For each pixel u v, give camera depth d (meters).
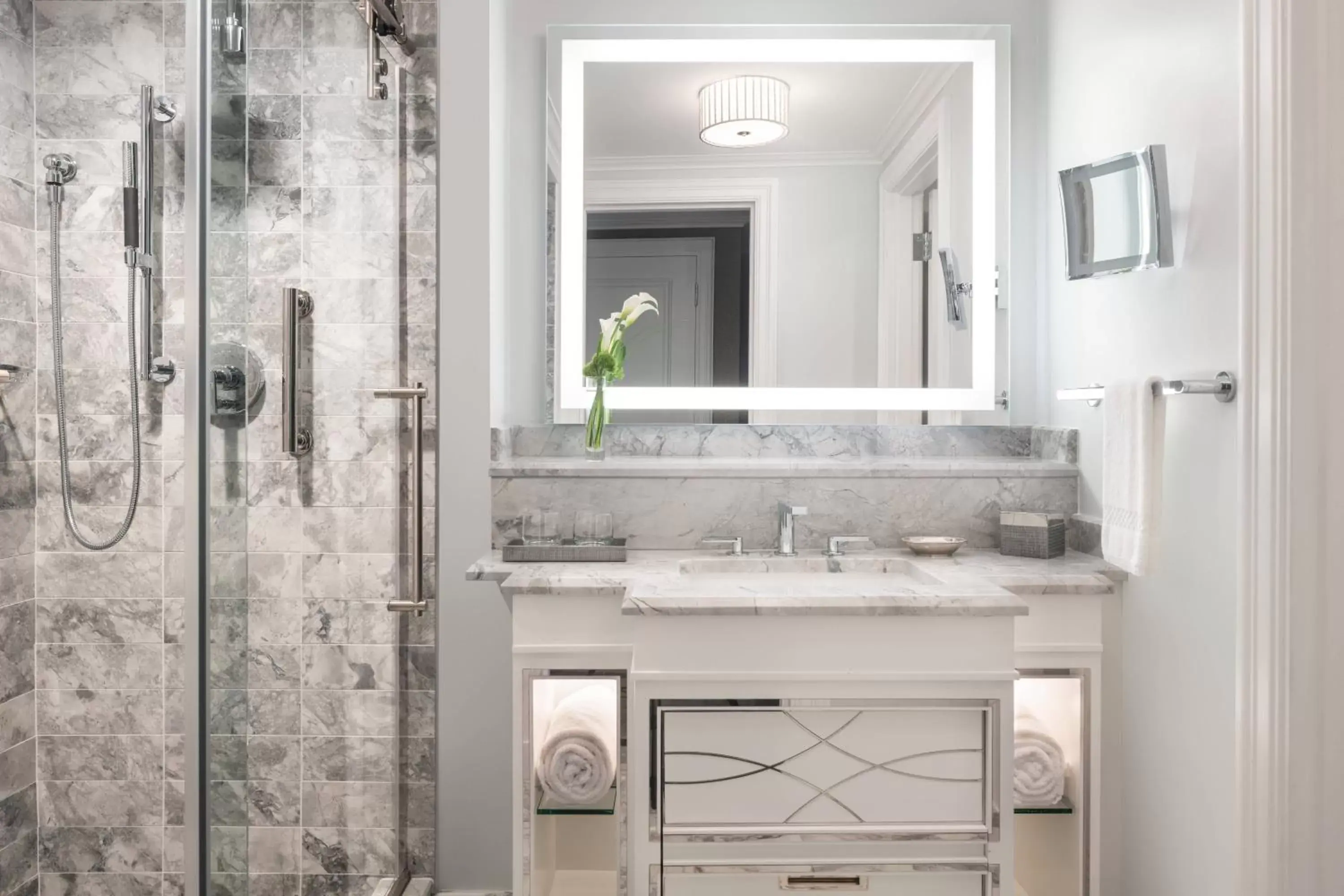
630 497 1.97
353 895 1.61
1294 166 1.25
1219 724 1.43
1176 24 1.54
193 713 1.17
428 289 1.94
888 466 1.97
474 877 1.96
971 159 2.13
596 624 1.69
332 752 1.54
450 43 1.92
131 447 1.63
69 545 1.63
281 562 1.37
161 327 1.61
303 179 1.41
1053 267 2.09
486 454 1.94
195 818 1.17
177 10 1.55
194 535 1.17
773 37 2.12
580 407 2.13
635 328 2.14
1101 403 1.86
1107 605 1.77
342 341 1.53
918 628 1.53
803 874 1.54
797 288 2.15
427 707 1.97
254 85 1.29
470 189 1.93
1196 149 1.48
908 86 2.13
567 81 2.12
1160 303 1.60
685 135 2.14
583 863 1.93
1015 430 2.15
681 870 1.55
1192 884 1.51
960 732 1.54
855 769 1.54
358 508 1.60
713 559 1.88
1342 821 1.25
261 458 1.31
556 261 2.13
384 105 1.69
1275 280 1.26
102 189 1.61
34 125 1.60
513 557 1.86
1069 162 2.00
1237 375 1.36
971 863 1.53
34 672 1.64
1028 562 1.83
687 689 1.54
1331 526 1.24
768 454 2.15
